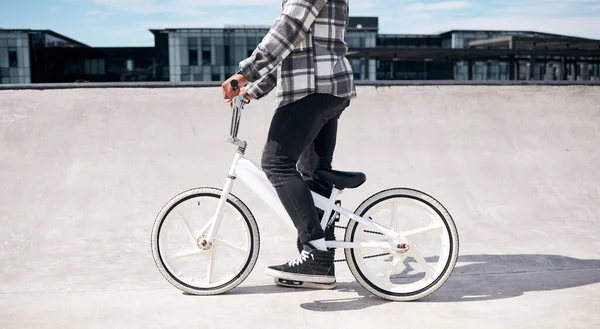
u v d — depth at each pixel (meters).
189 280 2.96
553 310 2.69
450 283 3.10
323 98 2.71
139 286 3.07
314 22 2.69
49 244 3.84
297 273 2.92
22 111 5.29
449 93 5.84
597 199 4.75
